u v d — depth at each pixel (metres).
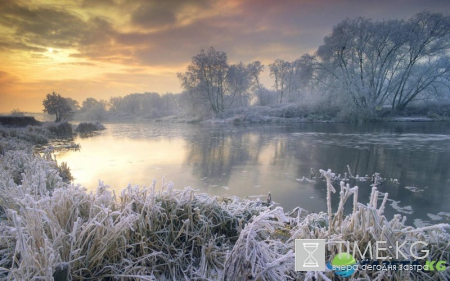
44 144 13.81
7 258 1.53
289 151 10.90
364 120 26.52
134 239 1.77
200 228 1.97
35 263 1.25
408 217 4.28
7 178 3.15
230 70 40.12
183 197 2.14
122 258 1.58
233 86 42.41
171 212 1.99
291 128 22.44
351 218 1.70
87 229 1.52
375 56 28.42
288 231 2.14
